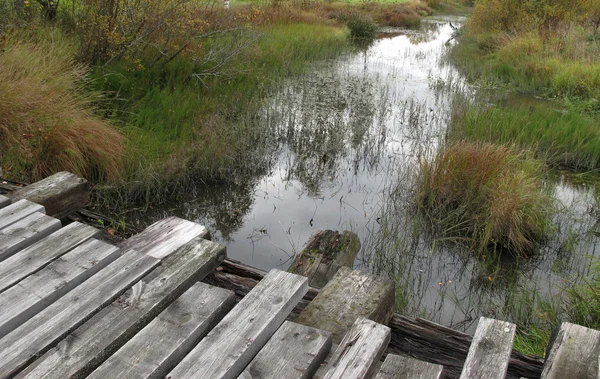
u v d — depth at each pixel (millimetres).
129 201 6555
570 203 7172
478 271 5512
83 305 2213
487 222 5984
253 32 13125
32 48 7938
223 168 7359
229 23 13070
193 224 2945
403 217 6566
